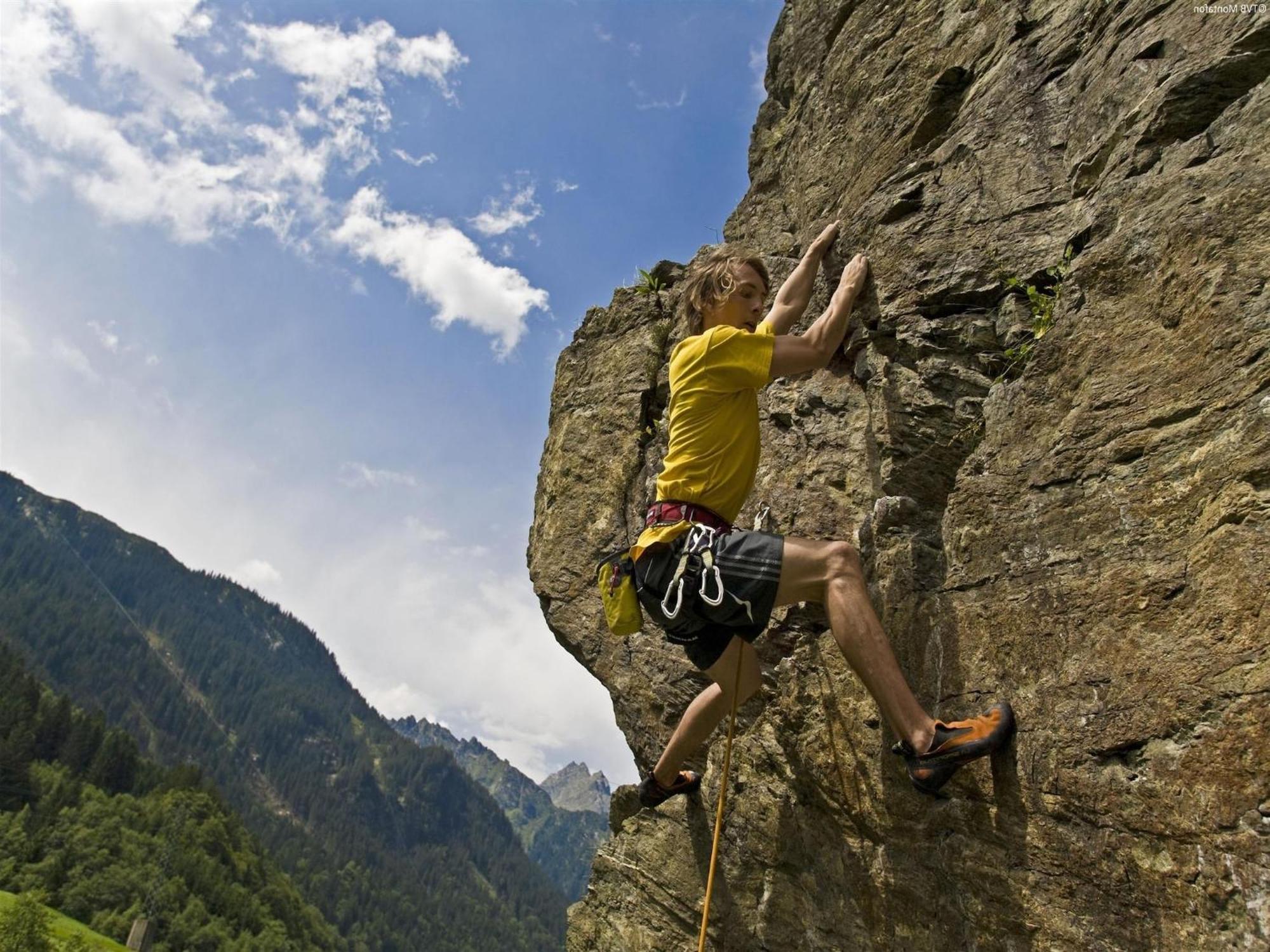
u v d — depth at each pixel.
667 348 6.86
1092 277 3.44
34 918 70.81
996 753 3.34
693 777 5.42
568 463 7.11
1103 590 3.07
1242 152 3.08
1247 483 2.70
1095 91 3.96
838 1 5.99
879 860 3.98
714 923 4.88
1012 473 3.57
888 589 4.08
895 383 4.50
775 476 5.17
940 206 4.54
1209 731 2.61
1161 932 2.68
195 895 113.00
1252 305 2.83
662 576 3.72
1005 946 3.22
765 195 6.59
